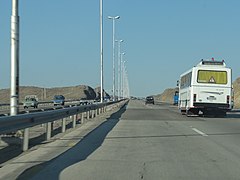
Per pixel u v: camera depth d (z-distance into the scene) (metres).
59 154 13.35
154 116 37.41
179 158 12.70
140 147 15.22
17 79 17.06
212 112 36.19
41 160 12.14
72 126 23.64
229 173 10.35
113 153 13.67
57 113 18.36
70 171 10.48
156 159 12.48
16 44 17.06
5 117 11.70
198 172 10.47
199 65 34.81
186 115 37.75
